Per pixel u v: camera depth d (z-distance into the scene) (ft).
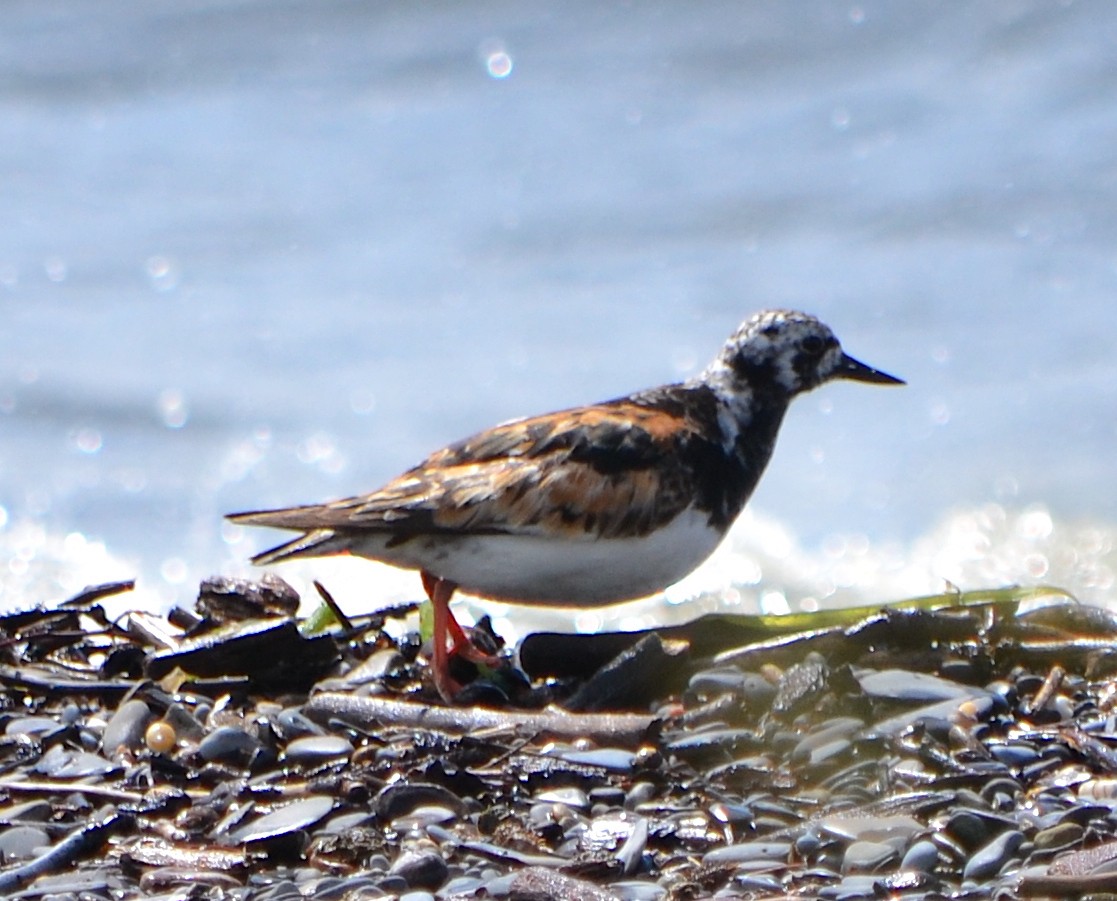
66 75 93.15
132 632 29.81
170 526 55.11
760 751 24.79
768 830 22.56
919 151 78.84
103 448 60.49
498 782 23.72
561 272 73.36
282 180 83.25
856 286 69.26
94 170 84.58
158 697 26.61
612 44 92.68
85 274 74.43
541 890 20.10
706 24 94.02
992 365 62.95
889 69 87.30
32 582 51.11
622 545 27.63
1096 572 51.29
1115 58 84.33
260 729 25.38
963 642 28.19
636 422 28.17
